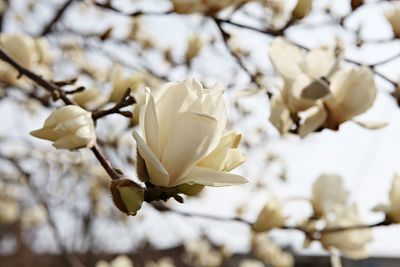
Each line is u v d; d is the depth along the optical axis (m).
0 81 1.16
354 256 1.15
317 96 0.94
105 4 1.18
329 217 1.16
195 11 1.14
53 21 1.45
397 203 1.06
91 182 2.33
